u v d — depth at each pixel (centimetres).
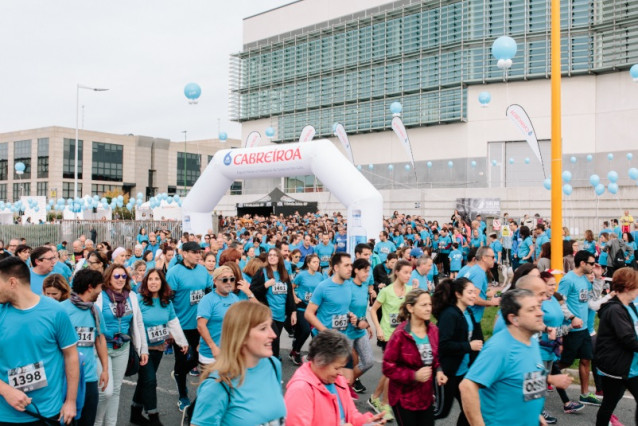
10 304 390
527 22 3469
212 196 2048
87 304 506
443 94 3791
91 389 496
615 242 1557
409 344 473
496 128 3638
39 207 3812
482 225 2317
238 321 298
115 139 9231
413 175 3981
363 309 691
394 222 2364
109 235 2716
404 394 476
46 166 8688
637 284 515
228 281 615
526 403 359
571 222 2966
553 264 927
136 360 589
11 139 9156
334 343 331
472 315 572
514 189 3191
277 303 812
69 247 2756
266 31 4844
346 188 1697
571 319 660
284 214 3762
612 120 3341
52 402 397
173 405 693
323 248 1519
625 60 3253
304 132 2577
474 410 353
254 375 305
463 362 530
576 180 3431
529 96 3544
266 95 4859
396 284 722
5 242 2606
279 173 1856
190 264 750
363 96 4200
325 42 4431
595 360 533
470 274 703
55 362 401
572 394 727
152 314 629
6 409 384
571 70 3400
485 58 3600
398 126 2862
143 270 862
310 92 4531
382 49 4084
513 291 363
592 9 3325
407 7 3919
